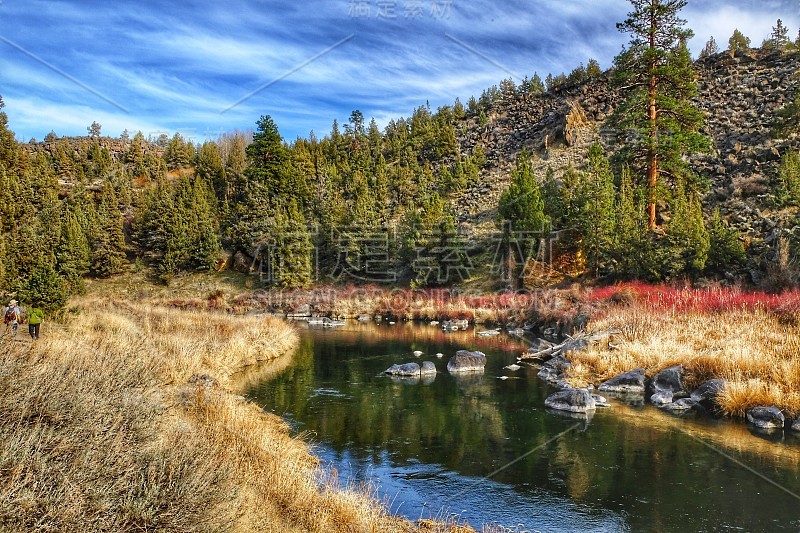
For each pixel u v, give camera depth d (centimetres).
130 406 767
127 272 6109
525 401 1602
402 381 1892
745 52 7144
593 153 4903
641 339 2022
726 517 846
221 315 3509
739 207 3784
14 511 444
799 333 1742
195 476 612
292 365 2203
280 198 6500
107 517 504
